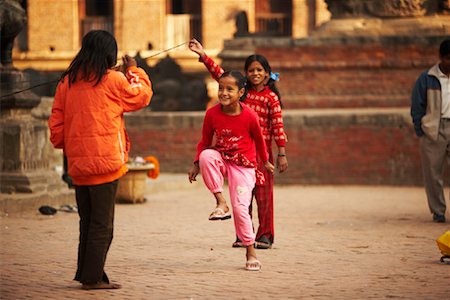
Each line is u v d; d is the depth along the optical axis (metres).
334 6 30.97
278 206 19.11
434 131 15.45
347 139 25.80
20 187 16.62
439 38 28.86
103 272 9.12
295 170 25.97
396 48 29.06
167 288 9.11
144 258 11.12
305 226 14.98
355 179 25.80
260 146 10.34
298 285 9.33
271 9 47.97
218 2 47.41
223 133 10.20
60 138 9.02
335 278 9.76
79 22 49.72
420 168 25.48
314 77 29.38
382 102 29.05
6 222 14.80
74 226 14.36
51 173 17.45
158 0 48.06
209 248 12.04
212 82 42.94
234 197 10.21
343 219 16.25
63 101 8.99
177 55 46.97
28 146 16.91
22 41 50.97
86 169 8.79
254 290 9.03
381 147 25.67
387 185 25.59
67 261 10.84
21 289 9.04
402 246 12.41
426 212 17.69
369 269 10.38
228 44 29.75
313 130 25.91
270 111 11.93
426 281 9.61
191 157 26.84
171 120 26.97
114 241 12.73
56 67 48.62
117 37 48.41
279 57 29.53
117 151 8.89
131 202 18.95
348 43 29.27
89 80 8.85
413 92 15.64
